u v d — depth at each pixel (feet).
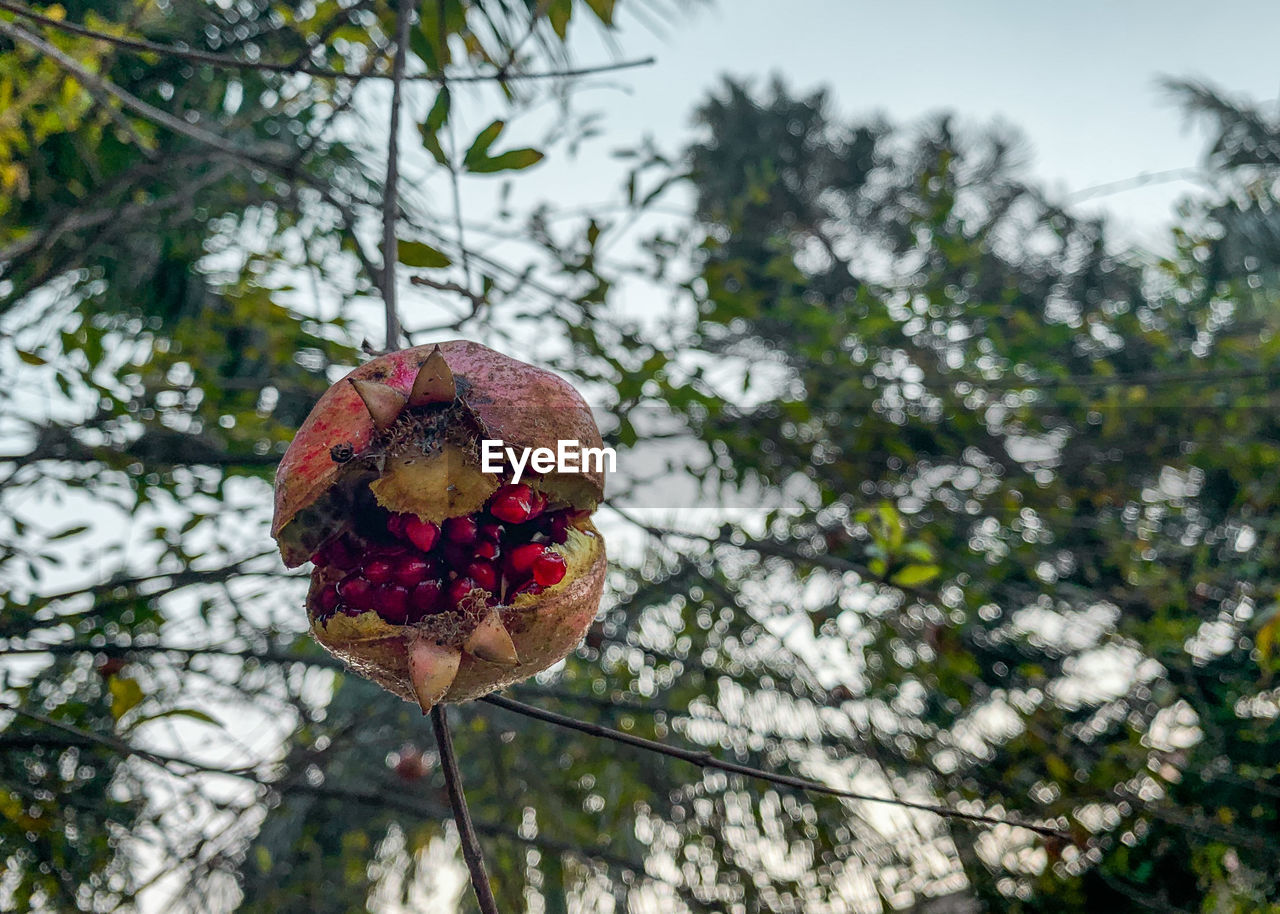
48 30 10.88
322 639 4.98
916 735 14.67
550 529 5.34
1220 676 17.44
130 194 13.82
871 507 15.11
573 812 16.78
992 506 16.87
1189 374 16.81
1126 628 16.62
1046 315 23.86
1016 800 14.52
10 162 12.14
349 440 4.78
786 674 15.14
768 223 23.85
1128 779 15.53
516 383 5.10
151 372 12.46
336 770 17.42
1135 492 18.42
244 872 15.39
